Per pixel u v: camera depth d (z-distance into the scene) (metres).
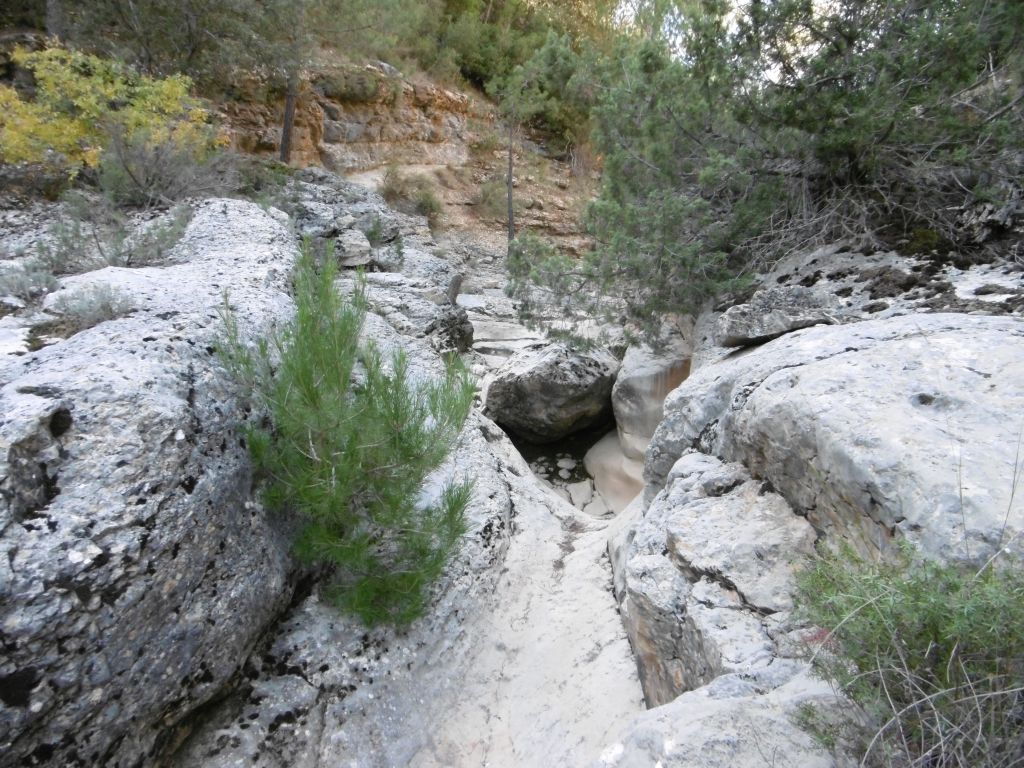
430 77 18.00
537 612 3.93
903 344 2.91
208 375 3.18
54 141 7.27
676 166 6.55
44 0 10.38
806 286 4.95
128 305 3.70
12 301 3.93
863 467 2.24
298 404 3.04
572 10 20.73
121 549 2.29
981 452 2.11
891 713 1.52
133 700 2.34
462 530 3.43
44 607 2.05
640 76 6.70
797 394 2.73
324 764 2.83
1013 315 3.39
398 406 3.17
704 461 3.55
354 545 3.14
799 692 1.96
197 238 6.21
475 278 13.38
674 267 5.62
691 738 1.78
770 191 5.61
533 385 6.80
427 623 3.49
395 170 15.06
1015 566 1.69
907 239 5.00
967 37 4.48
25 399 2.50
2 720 1.96
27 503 2.23
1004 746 1.40
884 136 4.91
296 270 5.68
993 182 4.80
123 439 2.54
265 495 3.17
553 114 17.31
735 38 5.36
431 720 3.16
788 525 2.80
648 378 6.23
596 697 3.21
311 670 3.09
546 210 16.88
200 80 11.76
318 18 13.21
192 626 2.56
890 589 1.53
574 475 6.88
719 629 2.55
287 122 13.16
